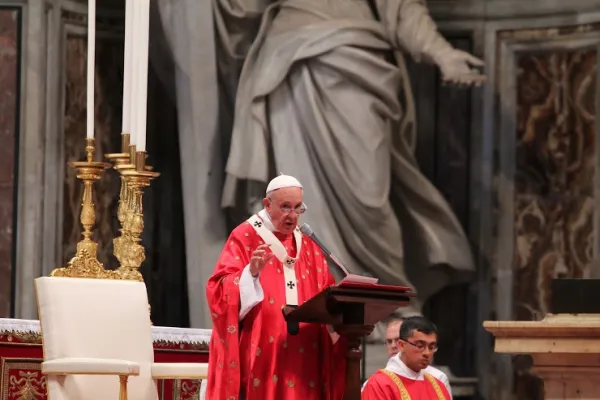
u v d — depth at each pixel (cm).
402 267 4119
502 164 4409
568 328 2089
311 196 4019
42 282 2289
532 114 4388
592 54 4297
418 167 4291
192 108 4147
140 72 2566
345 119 4009
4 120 4100
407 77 4212
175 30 4153
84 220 2478
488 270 4378
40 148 4106
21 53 4116
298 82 4050
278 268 2020
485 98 4428
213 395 1955
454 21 4459
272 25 4128
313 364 1991
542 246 4334
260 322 1973
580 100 4312
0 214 4081
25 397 2436
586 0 4300
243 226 2039
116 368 2142
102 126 4291
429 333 2411
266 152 4056
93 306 2322
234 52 4197
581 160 4291
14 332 2428
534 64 4391
